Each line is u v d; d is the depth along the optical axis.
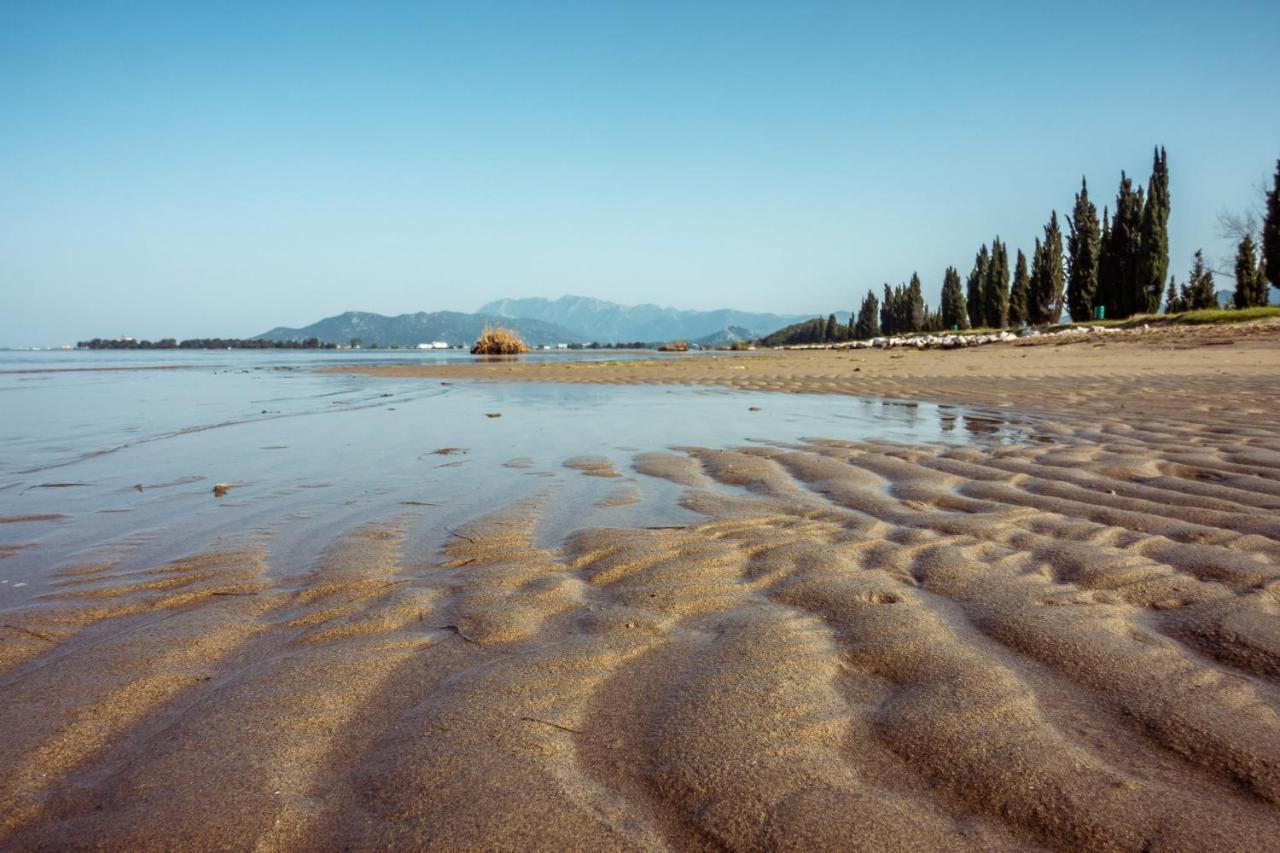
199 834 1.30
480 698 1.76
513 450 5.80
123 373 20.95
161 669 1.97
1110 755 1.47
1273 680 1.76
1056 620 2.15
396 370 21.25
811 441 5.95
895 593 2.44
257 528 3.49
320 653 2.05
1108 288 37.19
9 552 3.13
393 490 4.33
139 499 4.18
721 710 1.67
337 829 1.31
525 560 2.90
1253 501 3.53
